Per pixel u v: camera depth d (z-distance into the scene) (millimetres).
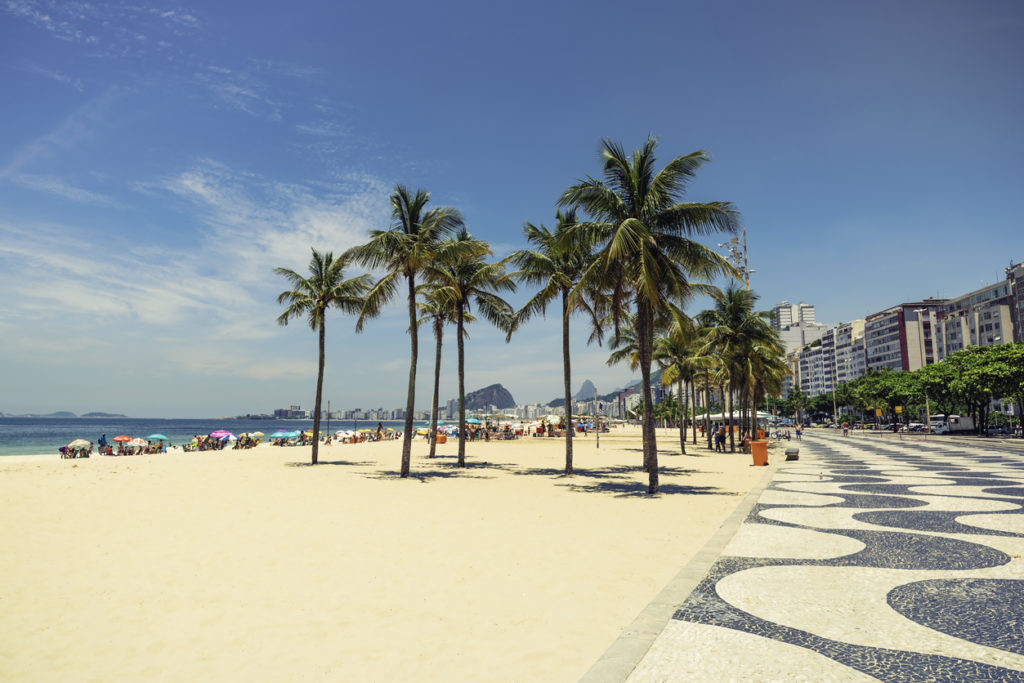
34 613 7512
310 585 8406
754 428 43531
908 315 139375
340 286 30188
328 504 15938
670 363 42062
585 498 17125
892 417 97688
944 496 15789
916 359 137250
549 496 17609
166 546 10898
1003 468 24375
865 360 157625
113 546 10922
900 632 5770
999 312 105750
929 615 6262
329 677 5430
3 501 15742
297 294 30609
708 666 4996
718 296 24172
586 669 5312
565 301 24672
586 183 18219
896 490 17297
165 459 36125
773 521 12414
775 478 21938
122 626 7031
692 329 19922
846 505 14477
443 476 24000
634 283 18406
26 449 65625
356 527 12633
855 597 6961
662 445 53125
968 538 10289
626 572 8719
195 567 9453
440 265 24906
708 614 6434
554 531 12078
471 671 5395
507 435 68438
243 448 53406
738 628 5965
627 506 15453
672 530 12016
